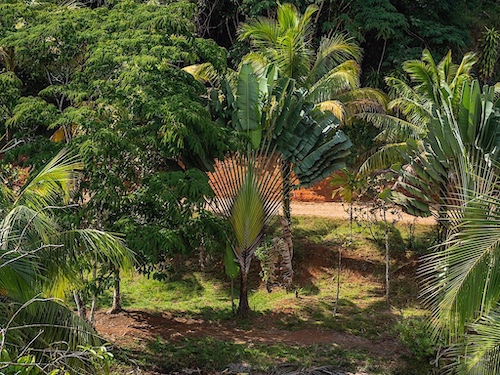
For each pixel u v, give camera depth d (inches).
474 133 629.9
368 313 794.8
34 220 398.3
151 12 713.0
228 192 777.6
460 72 818.2
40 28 673.6
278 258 880.3
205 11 1262.3
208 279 882.8
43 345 382.6
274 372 652.7
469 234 425.4
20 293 377.4
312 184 794.2
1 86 663.1
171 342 718.5
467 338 431.5
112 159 632.4
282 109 780.0
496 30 1353.3
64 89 657.6
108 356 325.1
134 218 643.5
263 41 888.3
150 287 867.4
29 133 679.7
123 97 637.9
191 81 729.6
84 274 786.2
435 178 682.8
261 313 802.8
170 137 624.1
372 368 658.8
